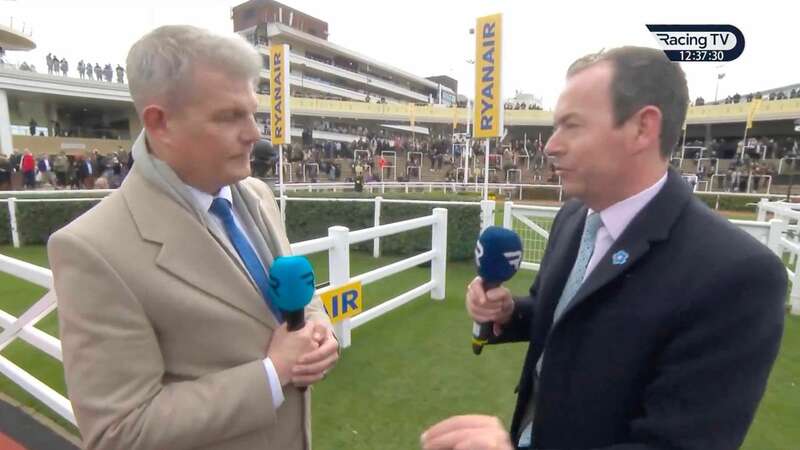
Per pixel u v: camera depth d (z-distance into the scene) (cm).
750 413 86
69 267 99
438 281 489
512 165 2262
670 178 109
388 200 697
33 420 278
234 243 126
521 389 138
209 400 102
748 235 96
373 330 407
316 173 2181
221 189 130
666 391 92
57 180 1634
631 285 101
